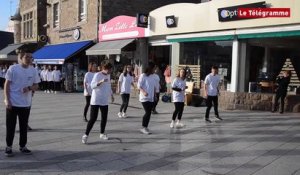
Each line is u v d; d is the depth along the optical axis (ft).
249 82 48.57
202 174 20.39
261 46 49.11
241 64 48.11
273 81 48.96
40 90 85.15
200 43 54.13
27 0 108.78
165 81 62.49
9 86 23.34
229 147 26.50
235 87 48.21
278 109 45.34
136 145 27.04
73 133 31.24
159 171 20.90
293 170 21.09
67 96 68.95
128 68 40.88
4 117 40.29
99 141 28.17
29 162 22.41
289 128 33.86
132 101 58.39
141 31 62.18
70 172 20.59
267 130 32.91
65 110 47.14
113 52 65.36
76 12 83.20
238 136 30.35
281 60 49.60
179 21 54.95
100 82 27.30
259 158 23.59
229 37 47.83
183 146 26.84
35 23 103.40
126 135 30.55
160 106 51.06
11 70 23.26
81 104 54.80
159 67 65.41
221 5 48.26
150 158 23.58
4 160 22.75
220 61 51.34
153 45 63.16
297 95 44.27
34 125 35.17
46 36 98.53
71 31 85.87
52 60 81.66
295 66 49.39
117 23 68.39
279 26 42.70
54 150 25.34
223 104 49.16
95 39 75.82
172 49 57.93
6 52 106.83
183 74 34.24
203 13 51.13
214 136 30.40
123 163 22.43
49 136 29.89
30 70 23.90
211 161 22.94
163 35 59.41
